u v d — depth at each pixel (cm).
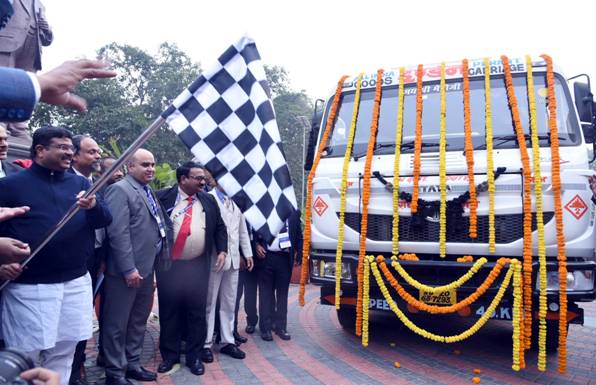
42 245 266
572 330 648
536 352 518
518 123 459
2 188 291
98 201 326
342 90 567
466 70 511
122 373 390
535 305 434
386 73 550
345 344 553
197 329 446
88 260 339
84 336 320
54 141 301
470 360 494
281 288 578
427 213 459
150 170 411
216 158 233
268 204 237
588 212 423
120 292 388
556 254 427
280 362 480
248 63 243
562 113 471
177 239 436
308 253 516
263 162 240
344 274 492
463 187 451
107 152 876
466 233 449
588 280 416
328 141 545
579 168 432
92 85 2564
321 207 512
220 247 467
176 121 231
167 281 444
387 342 561
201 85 236
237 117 238
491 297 436
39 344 290
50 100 121
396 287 453
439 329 623
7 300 293
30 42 557
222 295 496
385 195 480
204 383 414
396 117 521
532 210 429
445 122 494
